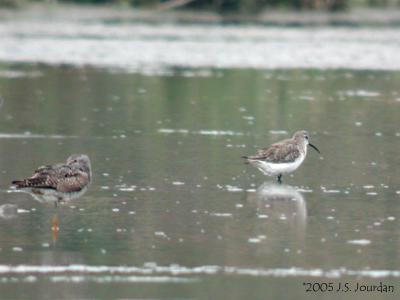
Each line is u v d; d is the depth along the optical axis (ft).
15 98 118.83
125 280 55.01
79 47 173.47
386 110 114.01
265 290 53.78
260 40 188.55
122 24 209.97
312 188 76.23
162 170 81.30
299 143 79.05
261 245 61.31
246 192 74.64
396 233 64.18
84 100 118.42
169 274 56.03
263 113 111.34
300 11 232.73
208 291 53.42
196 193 73.92
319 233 63.93
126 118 106.32
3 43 175.83
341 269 57.21
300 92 128.16
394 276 56.24
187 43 181.68
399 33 207.31
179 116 108.47
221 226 65.26
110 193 73.56
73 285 54.08
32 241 61.62
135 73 143.95
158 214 67.97
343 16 231.50
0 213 67.87
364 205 71.00
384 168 83.35
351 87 133.49
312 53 171.63
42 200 64.90
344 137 97.25
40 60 156.15
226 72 146.92
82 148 89.61
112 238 62.44
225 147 91.25
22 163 82.64
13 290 53.21
